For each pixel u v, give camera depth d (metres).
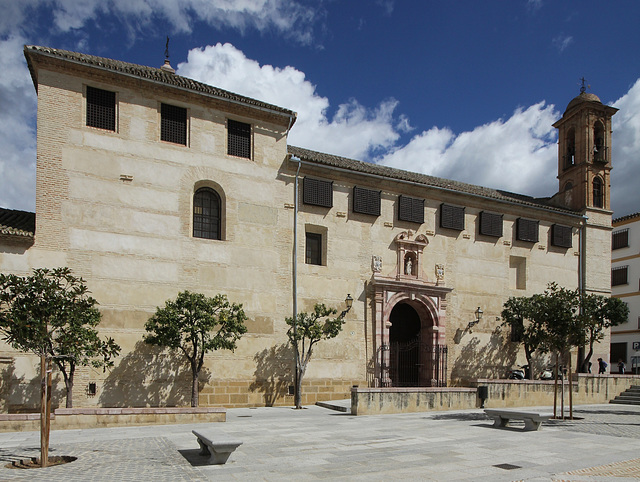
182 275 21.66
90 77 20.92
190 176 22.42
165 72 23.84
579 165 34.16
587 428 15.95
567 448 12.10
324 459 10.59
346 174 26.19
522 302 28.41
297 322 22.42
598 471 9.65
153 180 21.64
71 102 20.48
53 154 19.88
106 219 20.52
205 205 23.12
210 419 17.16
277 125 24.88
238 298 22.66
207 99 23.09
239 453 11.21
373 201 26.64
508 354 29.69
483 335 29.02
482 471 9.58
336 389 24.36
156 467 9.76
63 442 12.74
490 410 16.27
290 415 19.36
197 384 20.05
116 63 23.00
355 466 9.95
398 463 10.24
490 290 29.66
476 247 29.59
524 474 9.36
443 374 27.08
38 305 11.38
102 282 20.06
